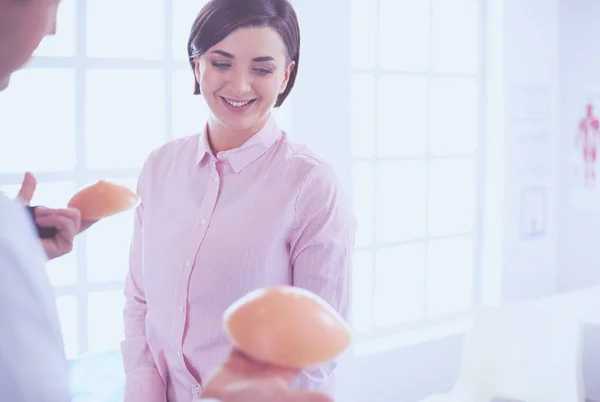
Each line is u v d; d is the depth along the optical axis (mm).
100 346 2699
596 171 3570
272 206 1210
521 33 3498
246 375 491
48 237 842
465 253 3598
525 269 3627
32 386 511
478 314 2736
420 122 3455
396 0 3367
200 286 1212
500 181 3498
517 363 2641
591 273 3619
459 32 3498
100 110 2828
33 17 559
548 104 3658
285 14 1176
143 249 1325
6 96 2580
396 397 3121
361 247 3109
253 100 1192
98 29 2898
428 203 3352
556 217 3756
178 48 2789
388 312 3418
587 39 3561
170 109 2512
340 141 2811
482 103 3527
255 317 506
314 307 524
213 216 1231
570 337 2604
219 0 1138
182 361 1254
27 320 515
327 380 1209
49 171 2326
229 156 1235
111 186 896
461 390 2688
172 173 1320
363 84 3295
